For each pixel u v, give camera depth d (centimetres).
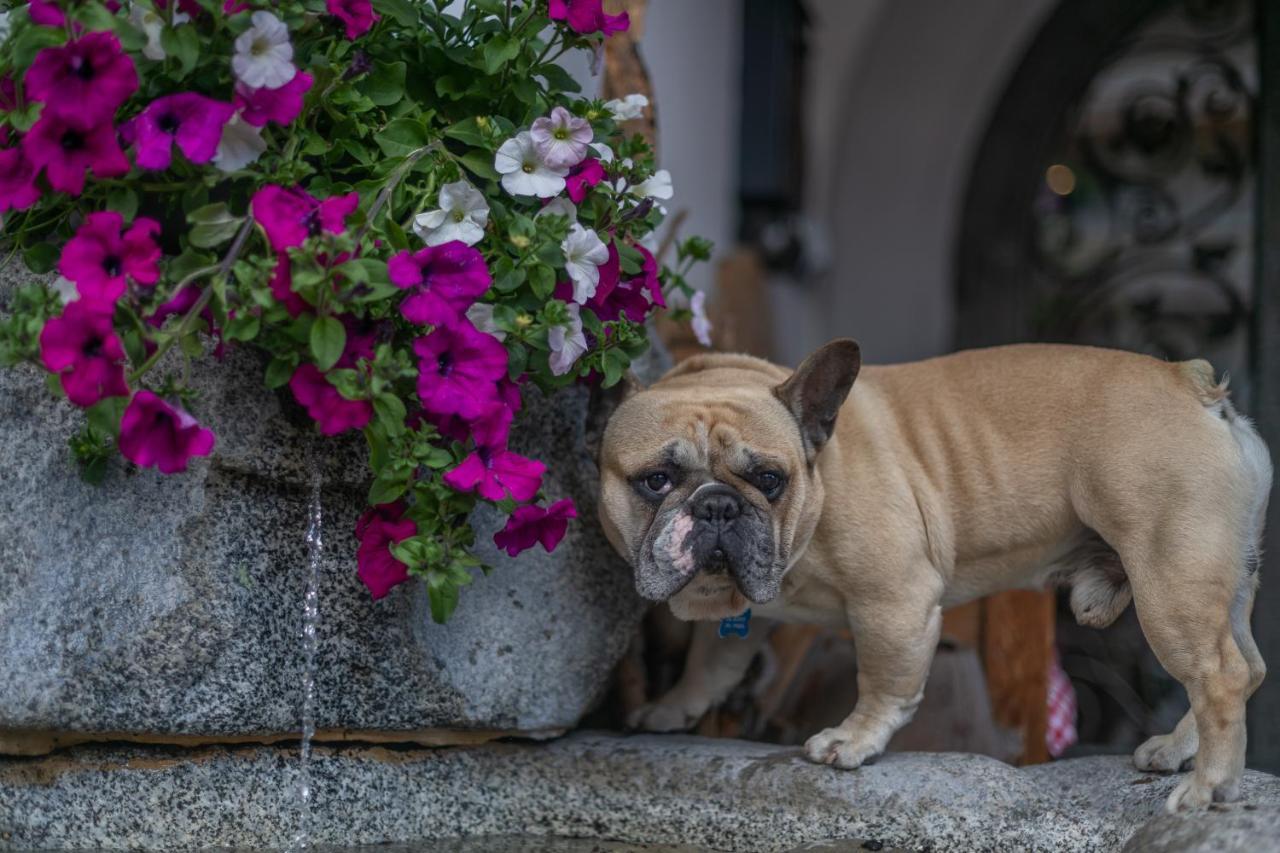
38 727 232
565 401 291
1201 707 244
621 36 372
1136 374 274
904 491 278
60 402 236
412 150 239
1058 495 277
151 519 233
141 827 241
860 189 723
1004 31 688
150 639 229
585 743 291
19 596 234
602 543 295
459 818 270
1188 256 654
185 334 214
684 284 315
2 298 239
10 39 214
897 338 716
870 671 275
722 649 312
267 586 240
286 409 241
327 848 250
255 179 226
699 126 536
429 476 245
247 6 216
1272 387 541
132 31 210
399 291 224
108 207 224
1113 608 285
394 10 238
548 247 238
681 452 256
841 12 707
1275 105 550
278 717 242
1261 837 206
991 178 699
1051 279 690
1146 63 663
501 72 253
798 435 267
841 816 256
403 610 260
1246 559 261
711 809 265
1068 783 272
